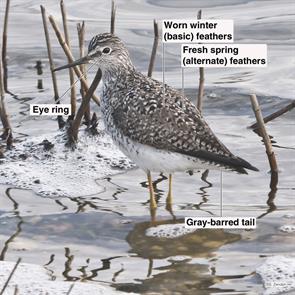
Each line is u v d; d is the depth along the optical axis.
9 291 9.54
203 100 16.91
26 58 19.67
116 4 23.72
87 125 15.16
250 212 11.95
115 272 10.22
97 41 13.42
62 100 16.89
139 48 20.09
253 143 14.72
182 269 10.31
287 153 14.22
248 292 9.60
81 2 23.97
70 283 9.79
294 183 13.06
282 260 10.41
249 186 13.01
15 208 12.27
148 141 12.09
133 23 21.98
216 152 11.84
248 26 21.39
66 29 15.43
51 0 24.08
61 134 14.95
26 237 11.29
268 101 16.73
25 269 10.22
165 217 11.91
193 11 22.91
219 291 9.65
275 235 11.23
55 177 13.52
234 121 15.87
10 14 22.53
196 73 18.77
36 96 17.22
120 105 12.59
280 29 21.14
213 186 13.09
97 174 13.71
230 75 18.52
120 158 14.27
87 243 11.15
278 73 18.45
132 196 12.77
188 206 12.27
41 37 21.00
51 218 11.92
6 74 18.75
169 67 19.08
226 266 10.37
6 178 13.45
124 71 13.23
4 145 14.68
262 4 23.66
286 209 12.05
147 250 10.94
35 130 15.47
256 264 10.38
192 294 9.59
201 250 10.89
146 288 9.76
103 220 11.86
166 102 12.26
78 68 15.16
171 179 12.97
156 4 23.78
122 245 11.10
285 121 15.79
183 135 11.92
